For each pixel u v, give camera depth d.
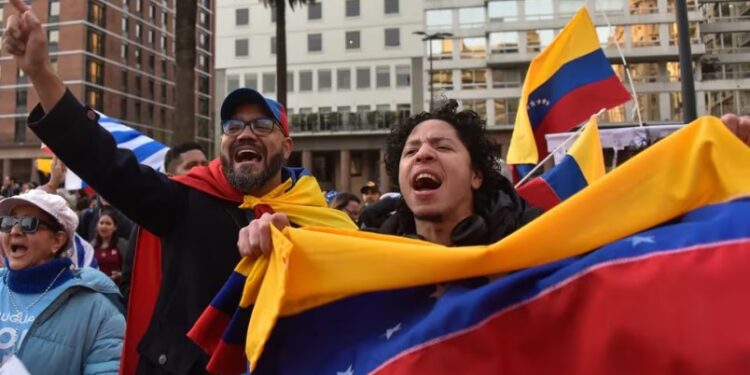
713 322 1.34
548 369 1.53
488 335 1.60
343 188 44.91
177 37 10.95
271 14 47.38
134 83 56.47
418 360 1.66
